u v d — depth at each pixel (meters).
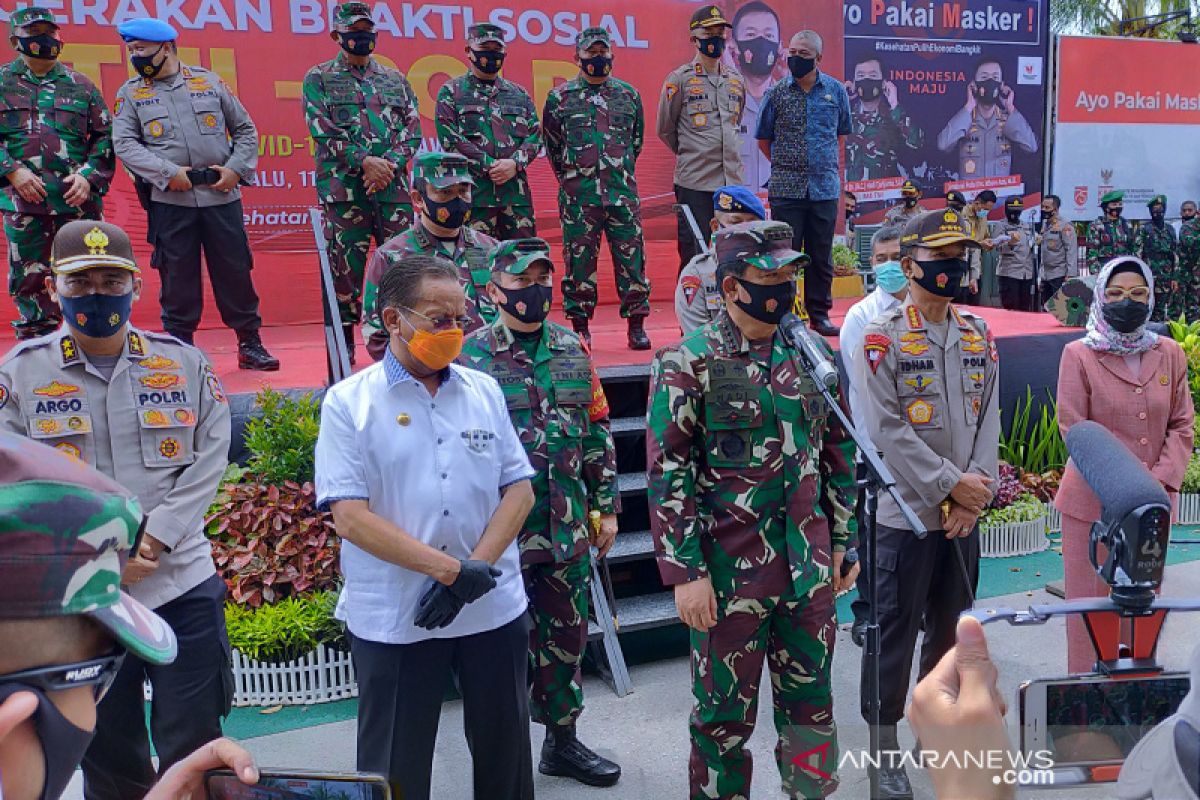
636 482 5.26
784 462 2.86
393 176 5.89
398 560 2.57
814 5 10.06
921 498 3.46
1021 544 6.32
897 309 3.64
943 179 11.84
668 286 9.73
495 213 6.37
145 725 2.98
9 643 0.89
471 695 2.78
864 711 2.87
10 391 2.81
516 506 2.83
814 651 2.90
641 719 4.14
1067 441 1.73
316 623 4.34
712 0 9.58
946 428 3.53
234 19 7.95
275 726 4.10
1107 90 12.90
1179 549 6.15
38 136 5.73
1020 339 7.19
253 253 8.19
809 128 6.86
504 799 2.85
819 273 7.07
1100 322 3.96
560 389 3.55
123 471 2.88
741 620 2.87
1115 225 12.77
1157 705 1.32
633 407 5.81
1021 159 12.38
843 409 3.04
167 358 3.01
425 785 2.73
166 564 2.88
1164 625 1.44
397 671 2.68
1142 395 3.94
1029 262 12.02
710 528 2.88
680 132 7.16
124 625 0.98
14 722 0.87
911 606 3.48
